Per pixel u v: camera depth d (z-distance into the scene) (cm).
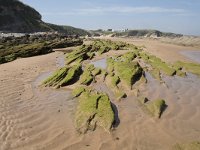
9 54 3722
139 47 5531
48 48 4366
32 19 16262
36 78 2341
